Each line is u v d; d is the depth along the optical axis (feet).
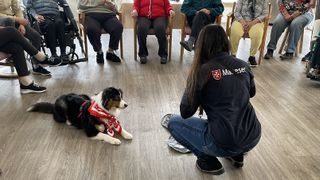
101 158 6.74
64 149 7.01
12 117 8.32
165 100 9.42
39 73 11.06
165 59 12.55
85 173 6.27
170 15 12.25
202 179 6.18
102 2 12.30
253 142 5.50
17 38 9.22
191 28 12.60
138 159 6.74
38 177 6.13
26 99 9.34
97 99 7.33
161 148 7.14
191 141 6.00
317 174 6.39
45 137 7.45
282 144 7.37
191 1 12.82
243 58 13.56
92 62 12.55
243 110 5.40
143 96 9.64
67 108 7.77
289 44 13.30
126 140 7.41
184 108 5.49
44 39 11.39
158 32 12.11
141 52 12.53
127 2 16.39
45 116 8.41
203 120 5.97
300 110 9.07
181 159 6.77
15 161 6.57
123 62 12.65
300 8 12.98
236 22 12.63
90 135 7.36
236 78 5.26
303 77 11.56
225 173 6.36
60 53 12.23
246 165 6.62
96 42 12.07
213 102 5.33
